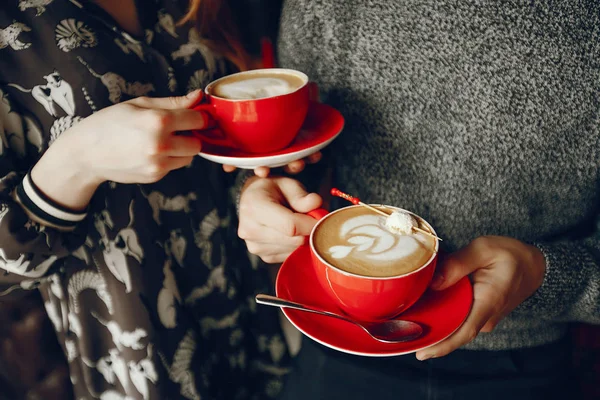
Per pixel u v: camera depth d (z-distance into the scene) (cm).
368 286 48
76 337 68
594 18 62
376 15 66
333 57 70
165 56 70
